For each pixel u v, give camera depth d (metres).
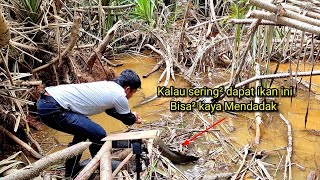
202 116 4.73
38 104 3.49
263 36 4.88
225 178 3.72
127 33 6.67
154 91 5.43
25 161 3.66
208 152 4.07
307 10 3.59
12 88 4.08
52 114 3.43
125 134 3.41
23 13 4.66
